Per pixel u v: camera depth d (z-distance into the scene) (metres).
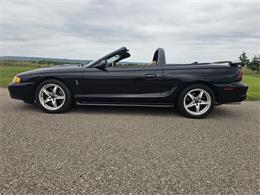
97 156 2.99
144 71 4.93
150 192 2.26
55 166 2.71
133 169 2.68
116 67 5.03
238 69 4.91
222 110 5.72
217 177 2.54
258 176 2.58
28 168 2.66
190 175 2.57
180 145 3.40
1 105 5.72
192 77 4.82
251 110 5.75
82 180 2.44
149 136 3.75
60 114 4.98
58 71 5.01
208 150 3.24
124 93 5.00
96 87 5.00
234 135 3.88
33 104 5.86
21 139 3.51
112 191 2.27
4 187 2.30
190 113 4.89
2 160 2.84
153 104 5.04
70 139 3.55
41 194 2.20
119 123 4.41
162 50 5.15
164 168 2.71
